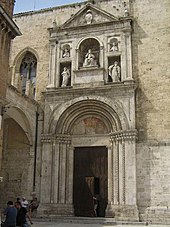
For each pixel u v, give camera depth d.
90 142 29.44
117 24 30.47
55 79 30.84
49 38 32.78
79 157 29.72
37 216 27.53
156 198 25.91
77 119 30.09
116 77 29.08
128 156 26.88
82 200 28.59
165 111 27.48
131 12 30.92
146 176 26.56
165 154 26.61
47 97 30.34
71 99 29.59
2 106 22.53
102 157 29.08
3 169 30.91
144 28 30.03
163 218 25.22
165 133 27.05
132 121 27.56
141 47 29.61
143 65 29.09
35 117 30.52
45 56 32.47
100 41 30.58
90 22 31.38
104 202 28.00
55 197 27.97
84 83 29.67
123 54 29.52
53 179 28.38
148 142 27.23
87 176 29.05
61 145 29.33
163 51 28.91
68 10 33.22
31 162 29.98
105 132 29.27
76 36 31.52
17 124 30.62
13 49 33.88
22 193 29.70
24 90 32.94
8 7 23.77
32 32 33.72
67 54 31.34
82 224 24.06
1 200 30.25
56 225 22.83
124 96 28.30
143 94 28.41
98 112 29.34
